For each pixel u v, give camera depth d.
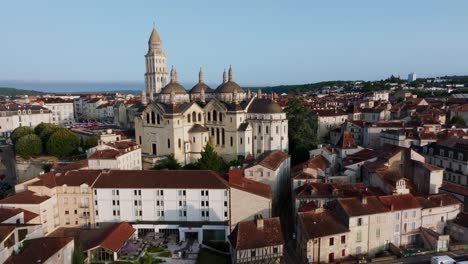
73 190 106.31
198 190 103.75
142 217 106.25
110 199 106.00
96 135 182.62
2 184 167.62
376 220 90.94
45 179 108.06
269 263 85.69
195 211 104.81
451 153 129.25
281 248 86.25
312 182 109.56
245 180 111.44
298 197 102.62
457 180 126.69
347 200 93.19
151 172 110.25
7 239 77.00
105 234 96.56
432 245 92.06
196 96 188.12
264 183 119.00
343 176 120.50
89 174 111.06
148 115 156.75
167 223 104.44
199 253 95.44
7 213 91.81
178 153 153.00
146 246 98.44
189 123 158.00
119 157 130.75
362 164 120.94
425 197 99.94
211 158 135.88
